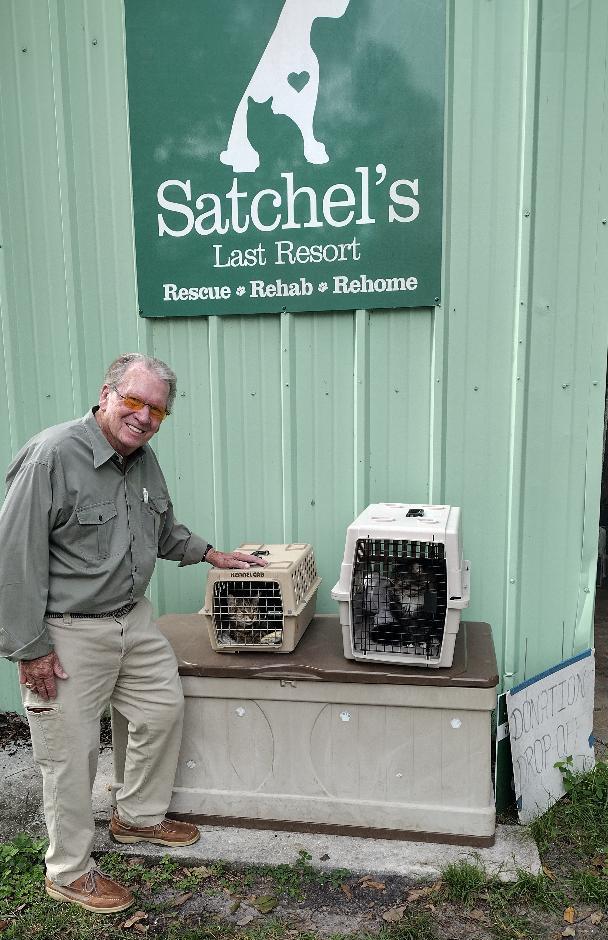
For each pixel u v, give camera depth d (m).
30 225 3.26
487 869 2.36
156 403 2.15
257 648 2.59
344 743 2.52
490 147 2.78
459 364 2.94
